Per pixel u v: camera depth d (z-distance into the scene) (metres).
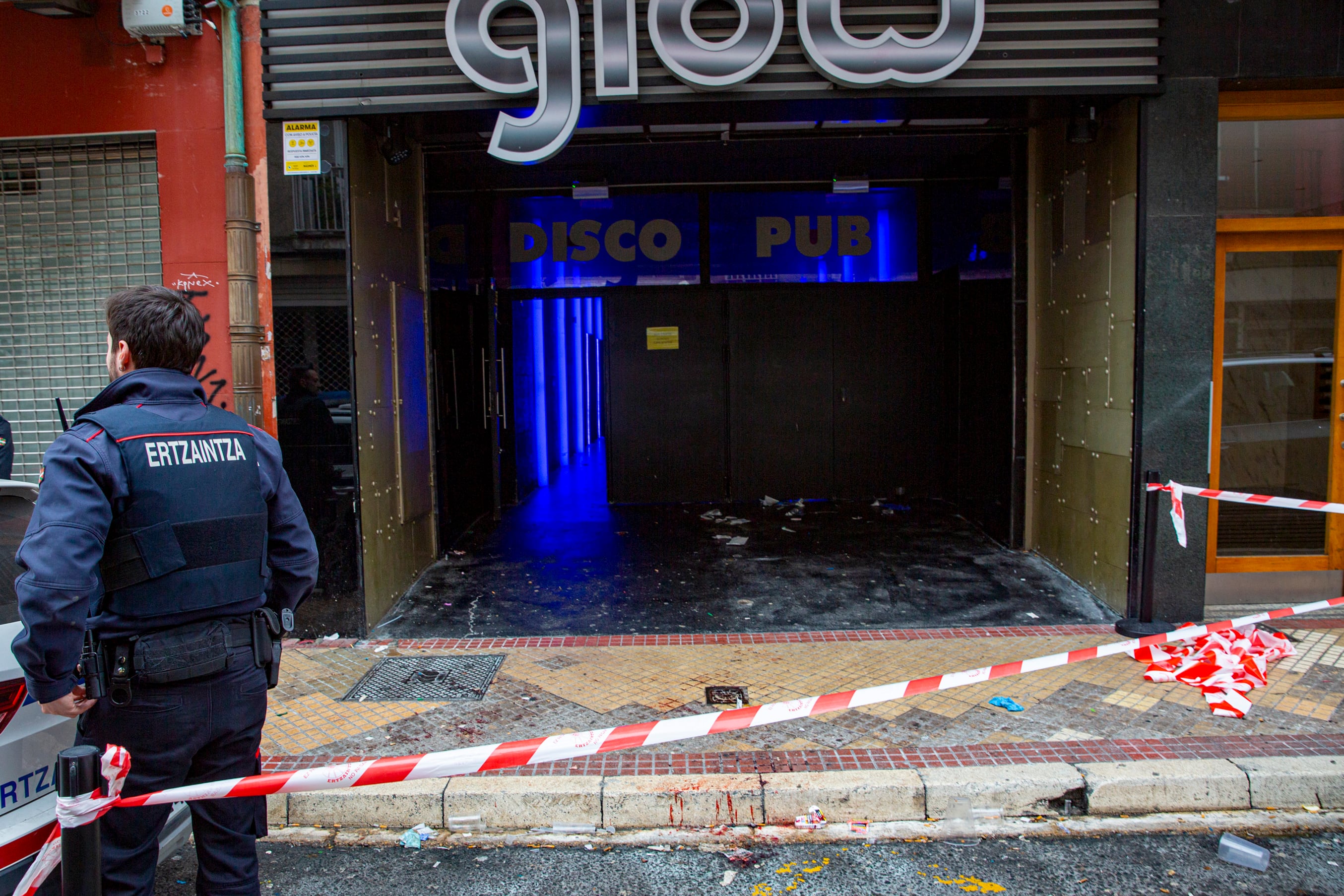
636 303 9.39
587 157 7.80
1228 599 5.66
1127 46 4.90
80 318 5.58
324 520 5.20
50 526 1.90
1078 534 6.03
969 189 8.09
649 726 2.47
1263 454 5.64
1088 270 5.77
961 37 4.82
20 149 5.55
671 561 7.00
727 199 9.09
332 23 5.00
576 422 14.59
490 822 3.32
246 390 5.34
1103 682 4.33
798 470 9.59
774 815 3.31
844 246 9.19
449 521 7.54
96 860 1.87
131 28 5.19
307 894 2.90
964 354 8.45
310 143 5.07
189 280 5.45
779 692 4.27
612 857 3.12
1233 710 3.93
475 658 4.83
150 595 2.06
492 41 4.89
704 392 9.51
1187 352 5.04
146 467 2.07
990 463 7.63
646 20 4.90
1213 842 3.17
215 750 2.22
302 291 5.14
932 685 2.90
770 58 4.90
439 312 7.38
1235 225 5.43
